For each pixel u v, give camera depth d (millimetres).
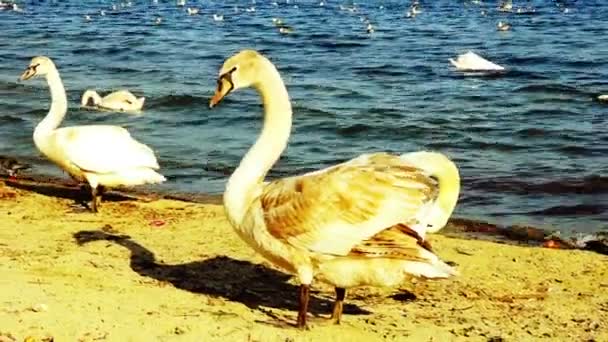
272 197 7348
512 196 15219
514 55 36469
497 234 12953
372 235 7047
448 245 11617
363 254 7066
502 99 25812
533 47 39250
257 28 48906
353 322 7926
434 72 31531
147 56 35250
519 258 11055
